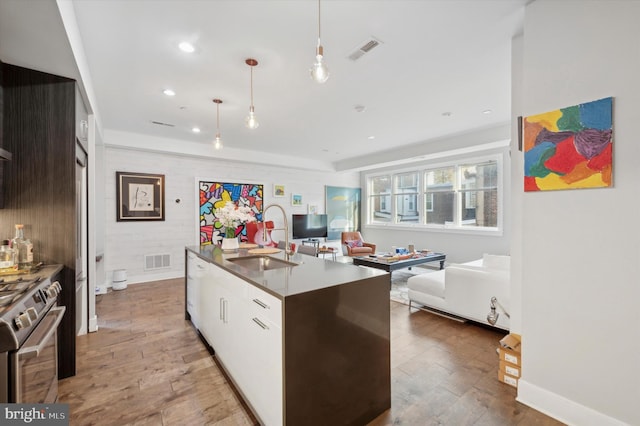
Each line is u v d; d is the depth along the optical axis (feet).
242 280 6.16
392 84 10.10
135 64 8.56
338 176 27.04
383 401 5.99
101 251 15.46
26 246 6.48
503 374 7.03
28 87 6.98
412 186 23.67
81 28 6.84
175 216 18.25
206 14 6.43
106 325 10.69
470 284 10.36
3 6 4.90
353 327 5.49
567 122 5.55
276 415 4.84
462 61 8.61
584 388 5.40
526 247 6.18
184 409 6.11
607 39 5.10
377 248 26.30
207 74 9.23
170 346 9.00
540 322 5.98
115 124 14.47
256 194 21.79
